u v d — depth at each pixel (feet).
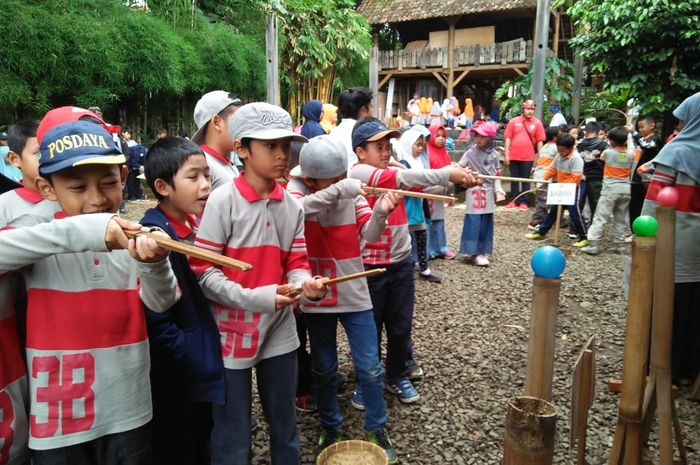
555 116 35.70
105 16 29.84
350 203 7.78
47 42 26.09
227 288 5.79
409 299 9.46
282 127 5.99
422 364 11.11
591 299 14.90
